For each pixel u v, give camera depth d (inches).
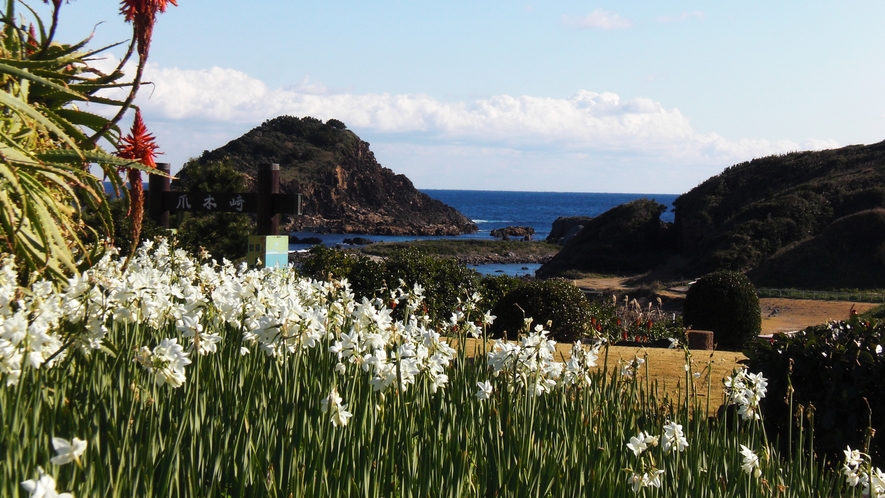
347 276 481.4
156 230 456.1
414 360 136.2
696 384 284.7
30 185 159.2
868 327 221.0
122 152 200.5
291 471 112.7
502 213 6417.3
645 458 138.2
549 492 127.8
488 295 535.8
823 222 1817.2
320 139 4237.2
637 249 2121.1
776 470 159.8
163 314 160.2
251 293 165.5
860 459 153.6
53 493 67.4
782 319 1179.3
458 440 134.3
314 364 162.6
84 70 197.8
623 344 457.7
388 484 115.9
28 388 121.3
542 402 166.1
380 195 4156.0
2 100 136.3
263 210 424.8
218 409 129.5
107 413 116.3
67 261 163.9
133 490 98.5
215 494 109.0
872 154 2079.2
